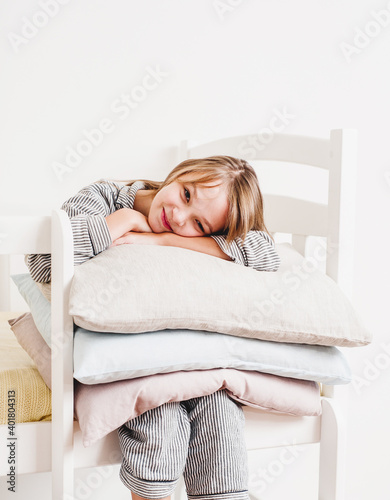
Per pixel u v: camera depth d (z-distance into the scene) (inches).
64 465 36.5
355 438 70.9
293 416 43.6
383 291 71.3
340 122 68.3
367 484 71.8
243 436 39.4
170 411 38.0
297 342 40.8
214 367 38.6
